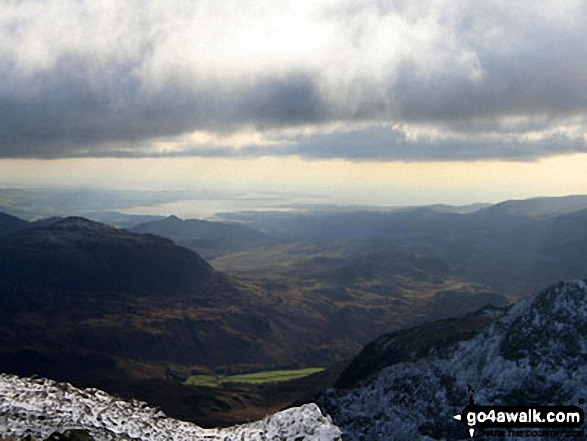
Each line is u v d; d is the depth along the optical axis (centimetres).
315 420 4141
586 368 8650
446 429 8612
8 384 3888
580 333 9162
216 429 4244
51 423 3403
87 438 3262
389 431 9231
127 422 3825
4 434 3128
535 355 9181
